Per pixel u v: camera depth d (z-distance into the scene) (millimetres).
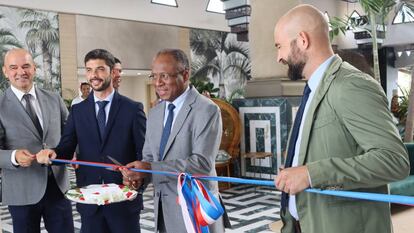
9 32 13148
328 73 1596
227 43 19047
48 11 13961
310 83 1670
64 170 3092
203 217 1797
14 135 2939
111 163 2703
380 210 1620
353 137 1515
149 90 19844
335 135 1552
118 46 15828
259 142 7488
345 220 1581
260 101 7418
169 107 2357
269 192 7188
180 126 2281
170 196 2303
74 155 3061
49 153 2707
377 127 1412
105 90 2768
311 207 1641
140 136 2736
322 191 1454
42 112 3053
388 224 1649
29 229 3008
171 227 2291
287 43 1666
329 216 1595
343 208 1584
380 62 20609
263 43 7531
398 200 1325
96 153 2729
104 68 2703
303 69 1675
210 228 2291
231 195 7039
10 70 2941
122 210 2648
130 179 2266
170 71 2238
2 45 13016
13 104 2971
